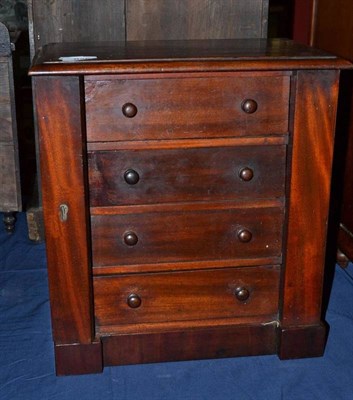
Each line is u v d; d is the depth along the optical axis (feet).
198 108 6.22
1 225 10.96
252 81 6.20
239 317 7.00
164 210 6.49
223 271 6.79
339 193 9.41
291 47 7.06
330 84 6.23
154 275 6.70
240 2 9.22
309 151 6.41
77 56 6.35
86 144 6.20
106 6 9.09
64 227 6.36
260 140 6.38
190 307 6.87
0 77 9.54
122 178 6.34
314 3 9.91
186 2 9.16
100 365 6.85
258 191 6.57
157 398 6.53
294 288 6.86
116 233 6.51
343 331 7.69
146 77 6.06
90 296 6.63
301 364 7.04
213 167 6.42
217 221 6.61
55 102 5.98
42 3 9.02
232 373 6.88
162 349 6.95
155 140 6.26
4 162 10.01
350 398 6.55
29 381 6.81
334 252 9.62
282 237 6.75
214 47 7.12
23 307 8.34
